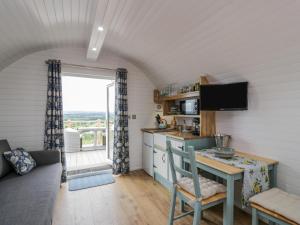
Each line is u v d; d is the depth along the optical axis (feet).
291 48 5.51
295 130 6.19
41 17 6.82
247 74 7.34
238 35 6.16
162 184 10.43
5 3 5.32
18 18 6.31
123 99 12.19
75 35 9.41
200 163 6.69
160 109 13.30
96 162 14.57
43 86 10.33
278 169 6.74
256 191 5.88
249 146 7.75
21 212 4.79
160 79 12.52
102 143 19.63
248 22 5.56
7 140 9.56
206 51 7.68
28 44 8.80
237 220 7.16
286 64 5.95
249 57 6.69
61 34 8.93
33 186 6.44
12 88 9.70
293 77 5.99
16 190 6.10
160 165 10.50
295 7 4.58
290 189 6.41
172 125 12.50
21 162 7.89
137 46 9.82
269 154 7.01
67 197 8.88
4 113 9.55
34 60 10.16
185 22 6.59
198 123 10.33
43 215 4.72
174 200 6.38
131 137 12.85
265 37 5.71
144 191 9.61
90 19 7.55
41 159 9.25
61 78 10.48
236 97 7.59
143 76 13.21
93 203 8.36
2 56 8.34
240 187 7.88
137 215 7.45
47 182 6.84
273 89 6.72
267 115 7.00
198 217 5.39
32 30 7.57
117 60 12.35
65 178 10.50
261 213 5.30
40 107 10.26
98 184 10.39
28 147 10.04
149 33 8.09
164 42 8.43
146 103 13.32
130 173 12.29
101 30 7.28
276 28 5.29
